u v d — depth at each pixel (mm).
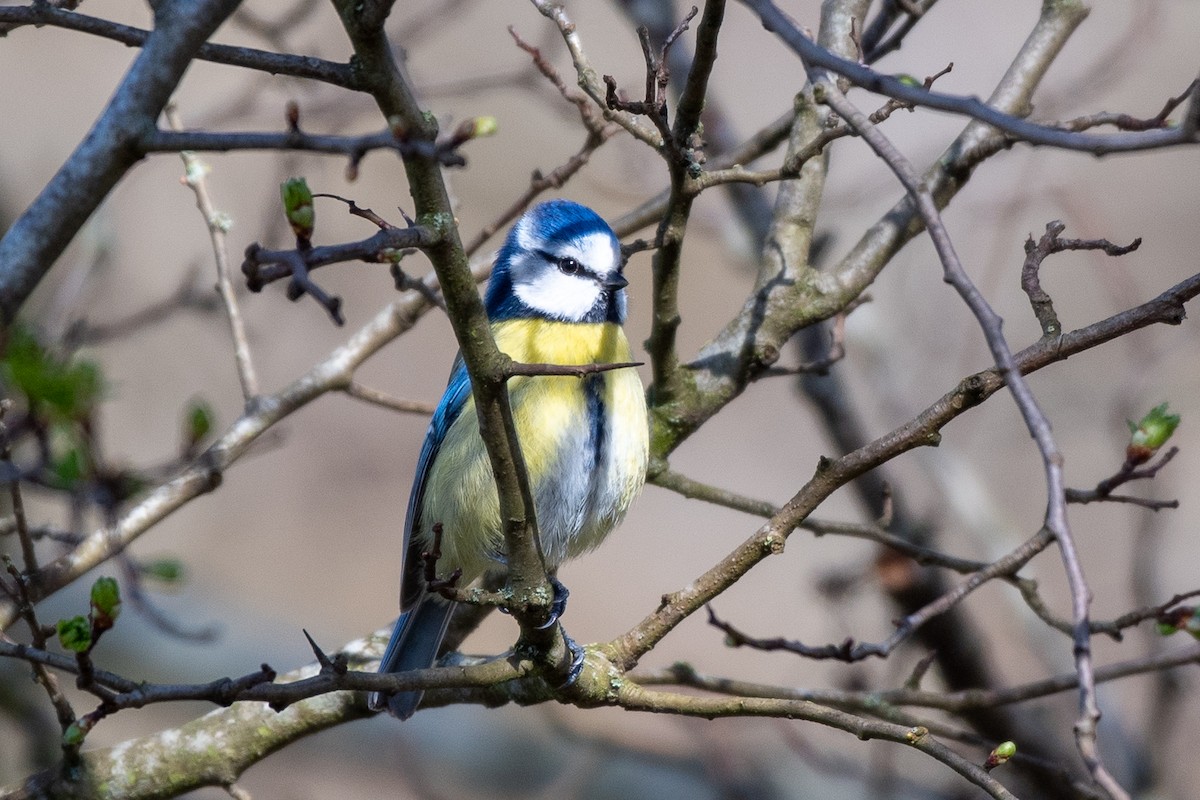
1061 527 4273
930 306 13414
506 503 5668
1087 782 9570
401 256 5234
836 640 11672
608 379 7891
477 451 7949
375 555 17000
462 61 17734
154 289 15781
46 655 5340
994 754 6129
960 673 10297
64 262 11164
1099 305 15438
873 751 10461
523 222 9000
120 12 17484
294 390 8625
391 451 17938
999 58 15188
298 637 13430
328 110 10617
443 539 8109
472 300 5160
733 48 16812
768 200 11664
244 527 17062
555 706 11781
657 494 18359
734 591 16797
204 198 8820
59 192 4461
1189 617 6816
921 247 13656
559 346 8289
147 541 16344
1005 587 11141
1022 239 15180
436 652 8180
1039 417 4371
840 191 13594
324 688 5492
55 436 6230
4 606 6746
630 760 11531
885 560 10211
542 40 12617
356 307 17438
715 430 18547
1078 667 4152
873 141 4957
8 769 10703
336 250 4395
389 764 11930
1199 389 13414
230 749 7246
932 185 8367
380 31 4680
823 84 5262
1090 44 14602
